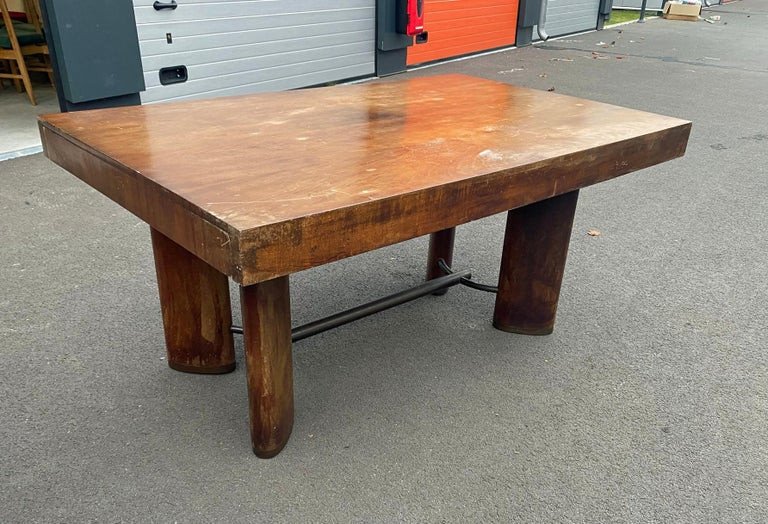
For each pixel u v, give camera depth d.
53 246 3.22
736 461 1.93
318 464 1.88
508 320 2.58
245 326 1.72
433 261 2.84
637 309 2.81
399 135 1.96
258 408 1.82
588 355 2.46
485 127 2.08
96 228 3.45
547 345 2.52
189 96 5.49
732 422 2.11
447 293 2.92
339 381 2.27
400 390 2.23
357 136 1.93
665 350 2.51
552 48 10.70
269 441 1.87
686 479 1.86
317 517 1.69
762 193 4.34
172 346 2.24
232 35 5.67
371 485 1.80
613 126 2.14
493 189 1.63
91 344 2.42
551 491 1.80
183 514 1.69
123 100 5.01
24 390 2.15
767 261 3.32
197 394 2.17
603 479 1.85
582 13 12.66
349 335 2.56
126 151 1.69
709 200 4.20
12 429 1.97
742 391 2.27
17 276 2.90
